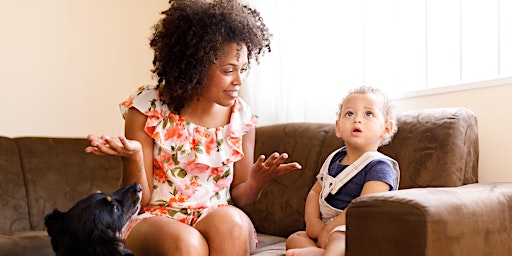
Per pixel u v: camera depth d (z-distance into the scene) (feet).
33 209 7.34
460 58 6.97
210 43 5.00
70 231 3.98
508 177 6.22
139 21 10.91
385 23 7.65
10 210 7.13
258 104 9.30
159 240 4.51
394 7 7.61
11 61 9.50
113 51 10.57
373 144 5.63
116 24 10.63
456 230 3.93
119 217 4.18
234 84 5.15
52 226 4.13
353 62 7.85
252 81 9.47
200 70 5.08
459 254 3.95
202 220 4.83
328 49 8.14
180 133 5.27
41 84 9.77
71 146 8.08
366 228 3.93
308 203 5.76
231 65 5.08
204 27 5.07
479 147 6.54
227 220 4.73
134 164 4.78
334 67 8.07
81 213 4.04
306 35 8.47
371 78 7.65
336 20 8.05
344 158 5.80
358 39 7.80
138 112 5.32
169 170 5.24
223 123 5.56
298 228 6.62
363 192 5.25
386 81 7.63
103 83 10.42
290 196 6.77
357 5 7.82
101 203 4.12
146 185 5.02
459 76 7.04
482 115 6.50
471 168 5.69
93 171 7.94
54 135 9.86
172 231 4.52
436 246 3.72
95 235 3.92
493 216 4.43
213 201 5.38
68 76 10.05
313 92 8.35
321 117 8.22
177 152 5.23
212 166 5.30
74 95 10.10
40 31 9.80
